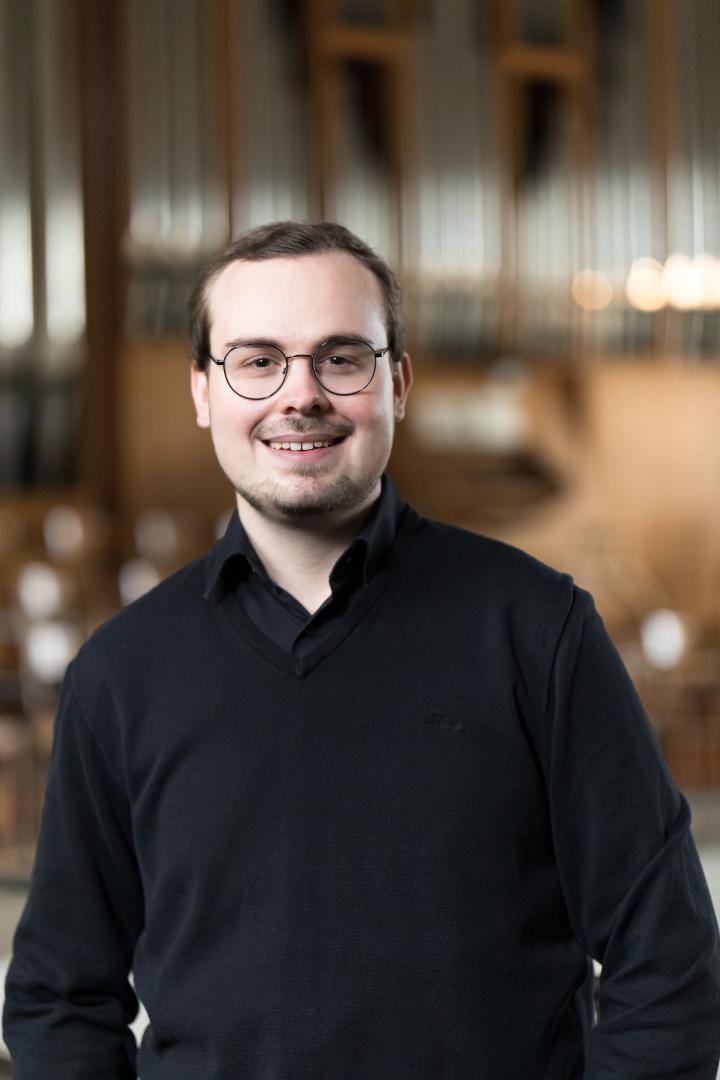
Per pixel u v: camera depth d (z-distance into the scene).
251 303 1.20
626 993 1.11
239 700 1.17
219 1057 1.11
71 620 5.75
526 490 7.45
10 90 6.82
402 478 7.34
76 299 6.95
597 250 7.52
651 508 7.60
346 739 1.14
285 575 1.23
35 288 6.90
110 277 7.04
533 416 7.50
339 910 1.11
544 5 7.48
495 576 1.20
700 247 7.57
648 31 7.52
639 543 7.58
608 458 7.55
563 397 7.54
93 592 6.60
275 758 1.14
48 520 6.76
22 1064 1.21
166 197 6.97
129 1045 1.26
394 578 1.21
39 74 6.84
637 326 7.61
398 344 1.28
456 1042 1.08
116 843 1.24
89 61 6.92
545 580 1.19
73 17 6.88
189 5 6.99
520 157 7.48
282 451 1.19
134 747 1.20
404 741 1.14
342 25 7.19
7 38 6.80
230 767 1.15
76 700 1.24
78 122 6.91
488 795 1.13
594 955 1.17
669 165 7.52
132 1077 1.25
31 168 6.86
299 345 1.18
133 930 1.28
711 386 7.68
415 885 1.10
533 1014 1.11
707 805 4.18
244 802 1.14
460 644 1.17
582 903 1.16
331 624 1.18
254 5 7.07
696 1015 1.10
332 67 7.17
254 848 1.13
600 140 7.51
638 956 1.11
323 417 1.18
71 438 7.08
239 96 7.04
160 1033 1.16
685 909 1.12
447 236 7.37
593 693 1.15
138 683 1.21
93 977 1.24
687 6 7.55
